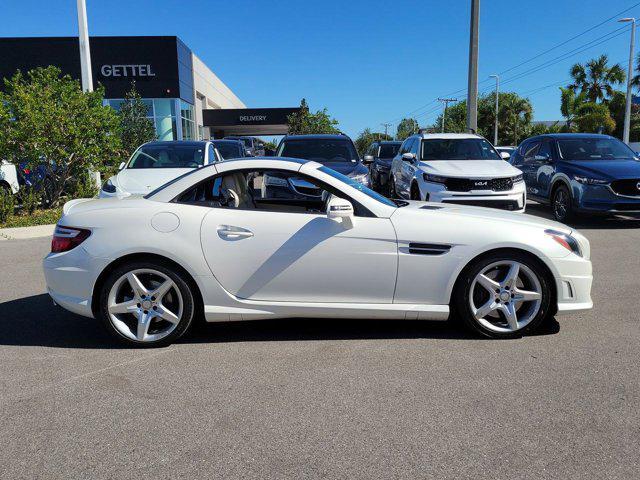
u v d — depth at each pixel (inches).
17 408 126.3
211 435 113.3
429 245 161.5
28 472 101.0
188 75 1347.2
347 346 163.5
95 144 509.4
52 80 501.7
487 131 2287.2
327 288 163.2
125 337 162.9
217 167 169.2
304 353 158.4
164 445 109.7
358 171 375.2
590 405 124.2
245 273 162.1
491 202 344.8
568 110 1833.2
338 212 154.9
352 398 129.3
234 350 161.5
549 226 168.2
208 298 162.6
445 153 410.9
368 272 161.9
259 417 120.7
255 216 163.8
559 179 406.9
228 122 1760.6
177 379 141.4
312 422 118.2
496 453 105.4
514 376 140.2
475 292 167.5
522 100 2234.3
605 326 178.1
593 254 293.0
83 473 100.6
